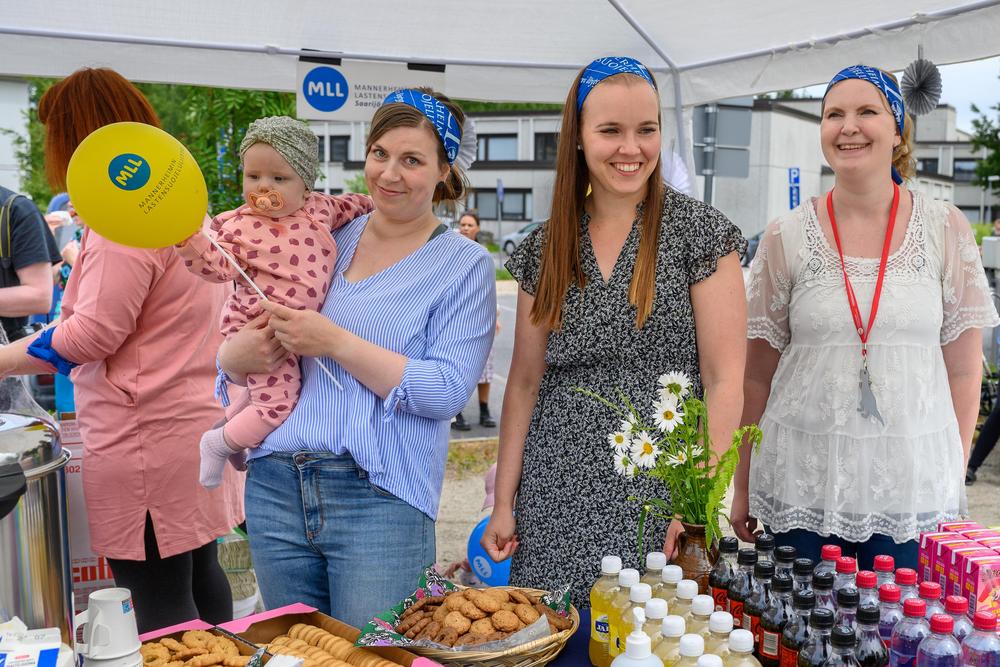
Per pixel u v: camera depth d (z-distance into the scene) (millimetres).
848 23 3482
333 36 3832
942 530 2229
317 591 2305
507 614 1941
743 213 23844
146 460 2689
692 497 1992
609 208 2301
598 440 2240
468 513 6035
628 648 1633
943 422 2551
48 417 1870
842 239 2592
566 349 2283
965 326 2568
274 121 2236
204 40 3824
